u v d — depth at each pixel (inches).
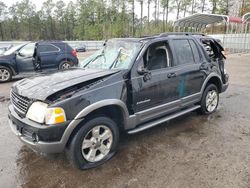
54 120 111.7
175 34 178.4
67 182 117.2
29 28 3009.4
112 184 114.8
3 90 312.7
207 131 172.4
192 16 745.0
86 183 116.0
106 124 130.7
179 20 807.7
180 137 163.2
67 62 407.5
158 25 2353.6
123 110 135.9
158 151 144.3
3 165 132.6
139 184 114.2
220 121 191.6
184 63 175.8
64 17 3102.9
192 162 131.5
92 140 127.0
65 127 114.2
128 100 137.8
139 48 149.9
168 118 165.6
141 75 144.0
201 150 144.6
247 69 476.1
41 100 115.1
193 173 121.5
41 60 378.0
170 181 115.7
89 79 127.7
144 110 148.6
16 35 2989.7
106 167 128.7
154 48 158.9
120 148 148.8
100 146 130.7
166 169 125.6
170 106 165.8
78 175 122.4
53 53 392.2
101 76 131.7
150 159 135.6
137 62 144.2
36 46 375.9
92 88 123.7
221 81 211.6
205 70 191.3
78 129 121.0
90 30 2662.4
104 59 163.9
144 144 153.6
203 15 730.2
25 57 373.1
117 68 144.9
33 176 122.6
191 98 183.0
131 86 138.7
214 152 141.9
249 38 912.9
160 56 162.4
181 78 169.3
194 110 202.7
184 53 178.5
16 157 140.9
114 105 132.0
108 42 176.7
